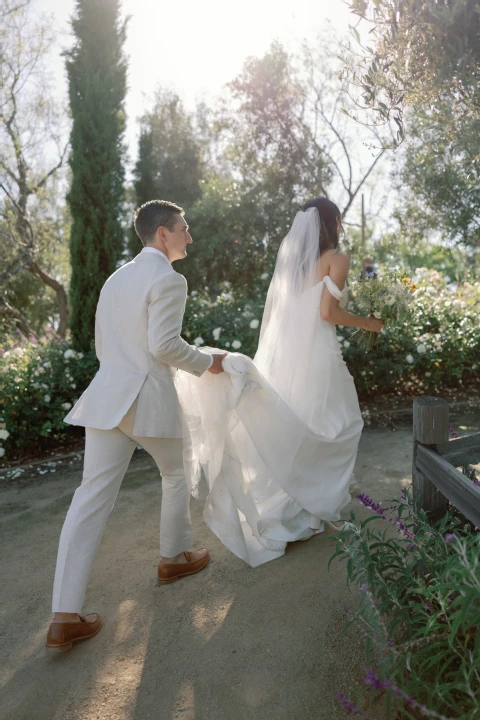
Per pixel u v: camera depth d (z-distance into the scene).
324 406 2.68
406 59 1.83
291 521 2.65
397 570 1.96
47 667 1.94
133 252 8.73
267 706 1.67
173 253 2.22
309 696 1.69
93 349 5.07
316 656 1.86
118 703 1.74
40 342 5.84
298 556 2.52
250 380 2.46
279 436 2.52
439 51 1.72
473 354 5.41
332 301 2.60
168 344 2.04
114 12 6.28
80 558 2.02
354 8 1.86
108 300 2.15
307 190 9.64
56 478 3.97
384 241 9.47
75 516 2.04
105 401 2.06
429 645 1.48
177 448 2.26
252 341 5.11
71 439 4.81
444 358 5.35
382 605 1.60
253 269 9.58
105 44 6.28
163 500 2.36
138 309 2.08
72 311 6.03
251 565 2.46
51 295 15.41
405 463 3.67
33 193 11.95
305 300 2.63
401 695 1.27
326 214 2.65
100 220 6.21
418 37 1.75
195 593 2.31
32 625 2.21
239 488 2.50
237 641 1.98
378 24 1.90
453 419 4.57
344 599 2.15
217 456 2.43
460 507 1.65
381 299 2.64
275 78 9.44
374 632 1.58
